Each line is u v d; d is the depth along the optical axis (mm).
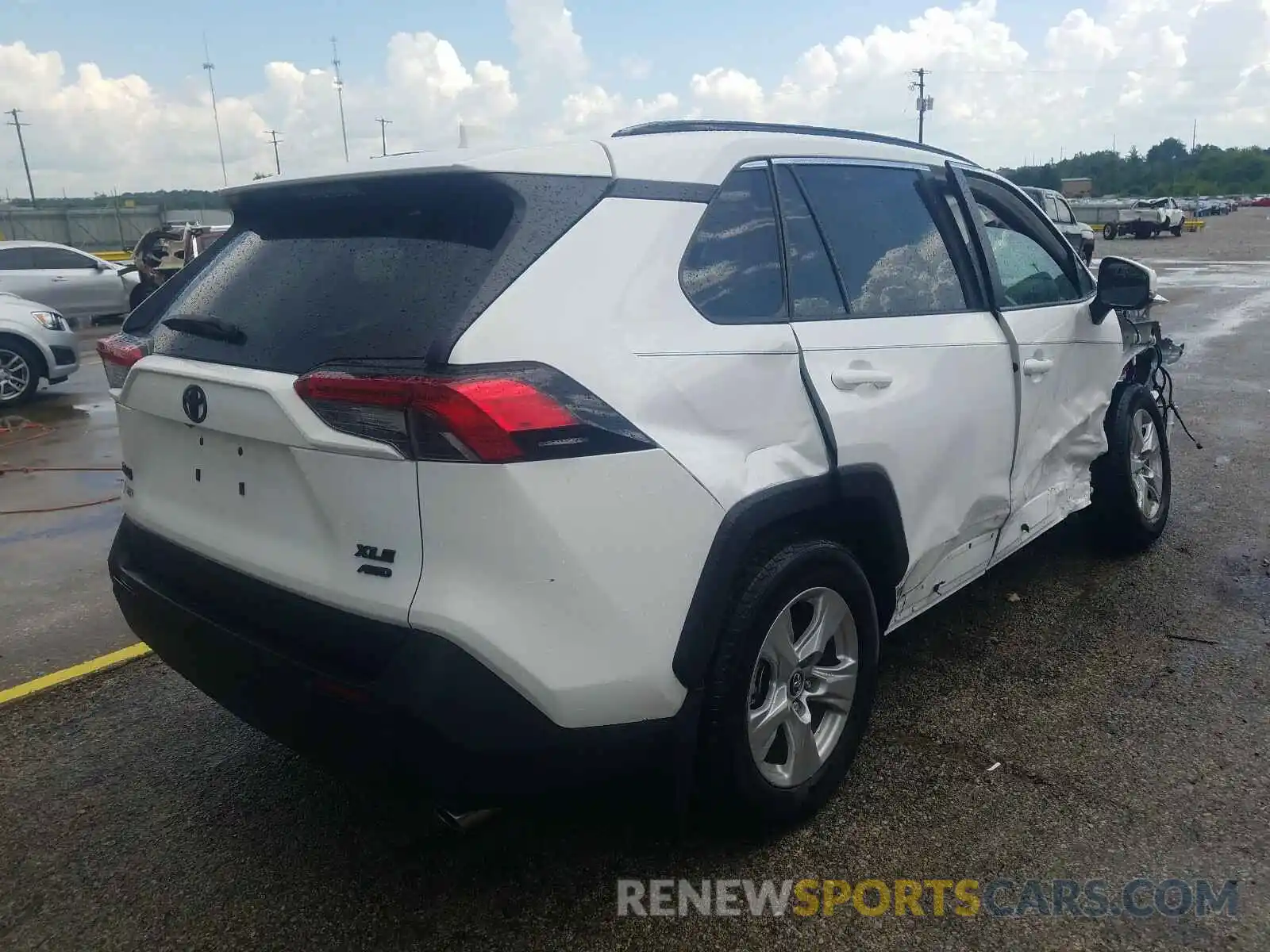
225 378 2459
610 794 2457
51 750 3480
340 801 3129
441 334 2148
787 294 2812
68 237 34219
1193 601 4379
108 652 4301
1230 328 13414
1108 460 4691
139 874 2791
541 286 2246
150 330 2982
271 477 2432
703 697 2502
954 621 4273
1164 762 3146
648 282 2430
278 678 2385
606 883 2684
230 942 2510
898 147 3457
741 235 2727
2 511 6555
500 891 2668
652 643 2328
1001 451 3631
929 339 3229
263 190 2760
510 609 2146
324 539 2328
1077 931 2447
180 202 36375
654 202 2514
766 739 2697
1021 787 3043
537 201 2342
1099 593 4512
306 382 2242
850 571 2885
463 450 2084
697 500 2393
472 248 2324
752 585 2576
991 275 3660
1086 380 4316
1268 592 4445
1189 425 7777
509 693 2170
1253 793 2965
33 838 2977
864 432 2875
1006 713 3492
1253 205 102125
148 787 3236
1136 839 2777
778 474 2619
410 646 2162
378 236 2523
